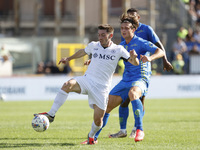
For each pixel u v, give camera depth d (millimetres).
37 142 23953
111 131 29906
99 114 22547
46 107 51000
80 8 107750
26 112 44719
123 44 25625
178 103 58125
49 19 119188
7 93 64750
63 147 21781
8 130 29812
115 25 97875
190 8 94000
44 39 84188
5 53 77188
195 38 85125
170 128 31250
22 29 121250
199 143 23719
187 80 72312
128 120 37875
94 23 120188
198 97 71812
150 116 40750
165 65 26625
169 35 91375
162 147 21969
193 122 35406
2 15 121562
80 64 78375
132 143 23672
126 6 96188
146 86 25516
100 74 22500
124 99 25312
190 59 77312
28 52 84500
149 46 24312
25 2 121000
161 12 94375
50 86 66688
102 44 22594
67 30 120625
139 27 27094
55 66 78188
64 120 37000
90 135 23125
